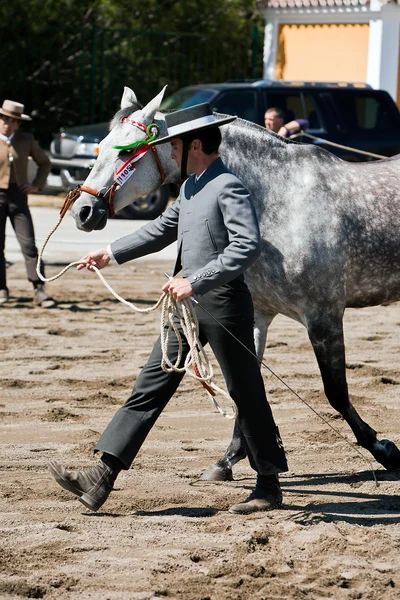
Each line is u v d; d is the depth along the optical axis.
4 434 11.62
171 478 10.25
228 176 8.66
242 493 9.78
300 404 13.12
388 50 40.81
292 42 44.47
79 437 11.55
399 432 11.87
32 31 42.62
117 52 45.44
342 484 10.15
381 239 10.27
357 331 17.95
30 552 8.08
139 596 7.29
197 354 8.58
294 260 9.93
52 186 36.12
